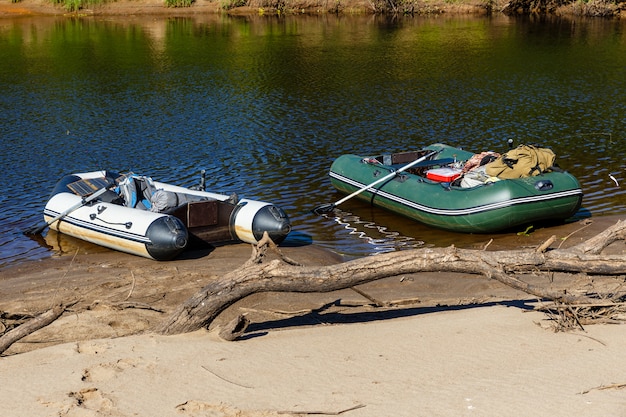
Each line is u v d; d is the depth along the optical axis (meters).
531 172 11.82
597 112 20.45
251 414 5.11
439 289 9.01
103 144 18.03
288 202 13.72
